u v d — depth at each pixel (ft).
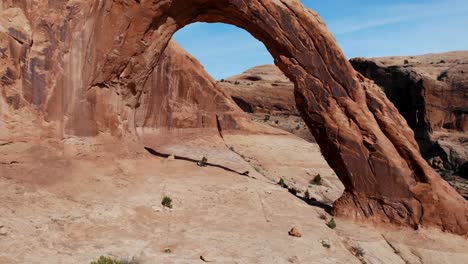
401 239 59.36
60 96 57.52
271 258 42.29
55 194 46.91
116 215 46.03
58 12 57.88
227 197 61.52
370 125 66.39
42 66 55.62
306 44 68.90
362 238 56.85
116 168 61.62
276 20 69.00
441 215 62.23
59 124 57.16
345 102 67.67
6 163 47.78
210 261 38.75
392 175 64.23
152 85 106.52
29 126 53.21
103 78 65.31
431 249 57.06
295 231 50.70
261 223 53.67
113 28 64.80
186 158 89.56
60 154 55.26
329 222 60.03
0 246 33.65
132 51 68.90
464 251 57.41
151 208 50.72
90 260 34.88
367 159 65.36
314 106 68.44
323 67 68.59
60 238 38.14
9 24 52.75
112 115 67.82
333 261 45.70
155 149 93.40
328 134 67.31
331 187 100.78
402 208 63.31
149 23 69.56
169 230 46.06
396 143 66.39
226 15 74.38
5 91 51.47
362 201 65.00
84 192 50.03
